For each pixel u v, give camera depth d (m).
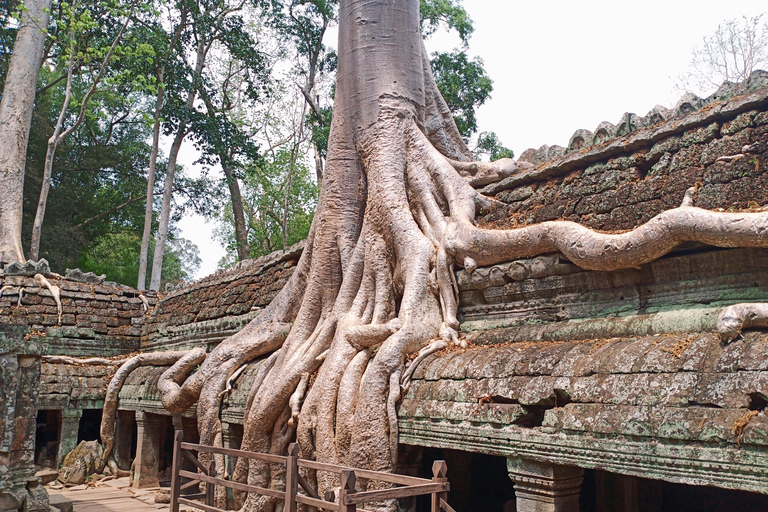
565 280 6.14
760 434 3.49
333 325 7.69
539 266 6.28
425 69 9.08
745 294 4.91
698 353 4.16
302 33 22.33
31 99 17.62
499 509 7.77
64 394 12.14
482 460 8.14
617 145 6.07
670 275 5.40
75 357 13.98
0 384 7.43
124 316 15.25
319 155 22.77
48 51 20.58
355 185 8.38
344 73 8.62
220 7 21.31
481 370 5.49
